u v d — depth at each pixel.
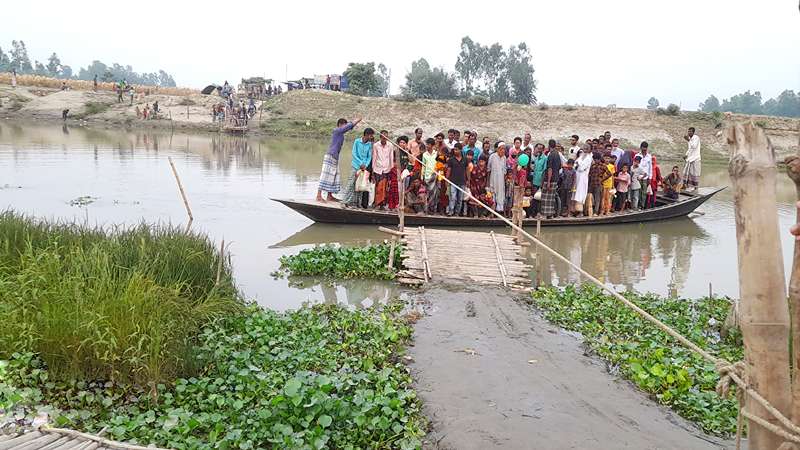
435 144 15.04
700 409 6.05
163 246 8.32
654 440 5.54
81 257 7.18
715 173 32.34
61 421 5.19
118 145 30.45
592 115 44.94
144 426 5.23
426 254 11.03
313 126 44.56
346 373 6.52
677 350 7.51
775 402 3.27
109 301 6.22
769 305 3.21
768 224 3.16
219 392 5.95
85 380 6.07
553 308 9.30
